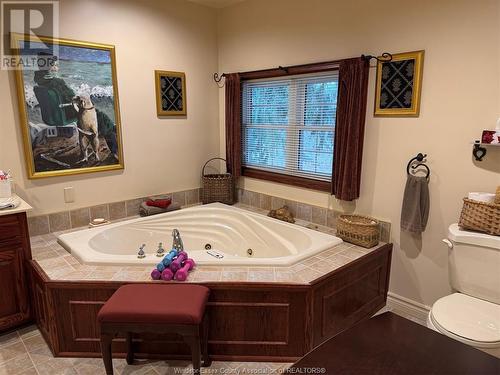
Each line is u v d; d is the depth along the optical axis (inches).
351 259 96.6
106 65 121.3
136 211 137.3
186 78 143.8
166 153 142.9
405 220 99.0
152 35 131.2
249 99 148.3
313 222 127.6
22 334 95.3
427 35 92.4
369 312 105.1
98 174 126.0
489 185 86.7
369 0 102.7
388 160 105.3
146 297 75.2
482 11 82.9
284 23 125.8
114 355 87.2
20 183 110.6
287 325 85.2
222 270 89.0
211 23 148.6
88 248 100.0
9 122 106.2
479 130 86.8
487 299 80.1
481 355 45.6
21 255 93.7
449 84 90.3
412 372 42.7
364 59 102.8
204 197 151.3
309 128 126.6
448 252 88.2
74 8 112.0
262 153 146.8
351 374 42.3
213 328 86.0
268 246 122.4
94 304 84.7
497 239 77.4
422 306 103.6
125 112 128.8
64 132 116.0
